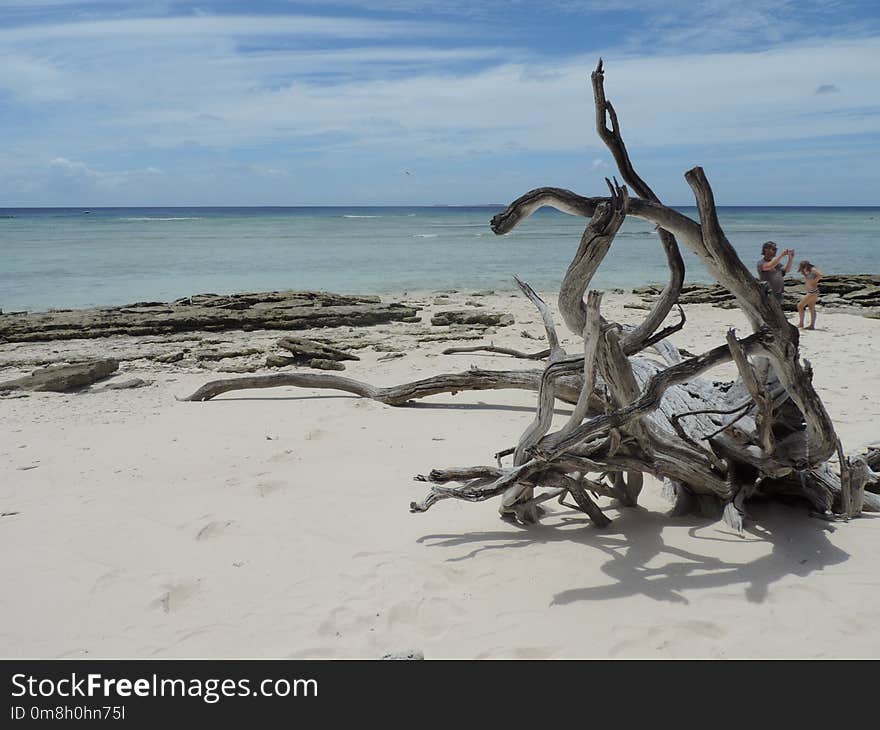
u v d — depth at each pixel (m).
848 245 47.03
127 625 4.38
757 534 5.36
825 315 18.02
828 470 5.93
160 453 7.60
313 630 4.28
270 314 16.52
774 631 4.15
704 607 4.38
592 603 4.45
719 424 5.90
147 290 24.34
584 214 4.90
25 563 5.13
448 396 10.27
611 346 4.93
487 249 43.94
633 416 4.88
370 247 46.00
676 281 5.56
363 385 10.12
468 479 5.52
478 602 4.52
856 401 9.22
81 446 7.87
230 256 38.28
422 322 17.41
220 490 6.50
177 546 5.39
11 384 10.60
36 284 25.69
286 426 8.64
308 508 6.06
